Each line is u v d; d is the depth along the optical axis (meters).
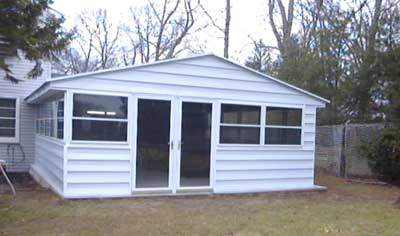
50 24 7.42
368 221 7.87
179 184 10.59
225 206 9.24
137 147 10.18
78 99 9.61
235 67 11.18
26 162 15.56
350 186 13.08
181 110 10.62
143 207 8.88
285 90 11.87
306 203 9.84
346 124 16.53
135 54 30.55
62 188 9.73
